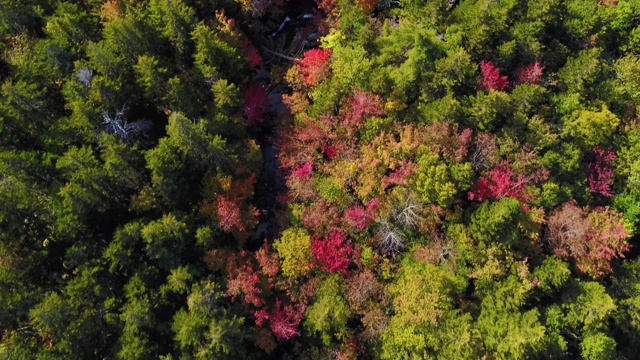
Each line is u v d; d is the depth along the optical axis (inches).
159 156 1122.7
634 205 1198.9
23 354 1048.8
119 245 1104.8
